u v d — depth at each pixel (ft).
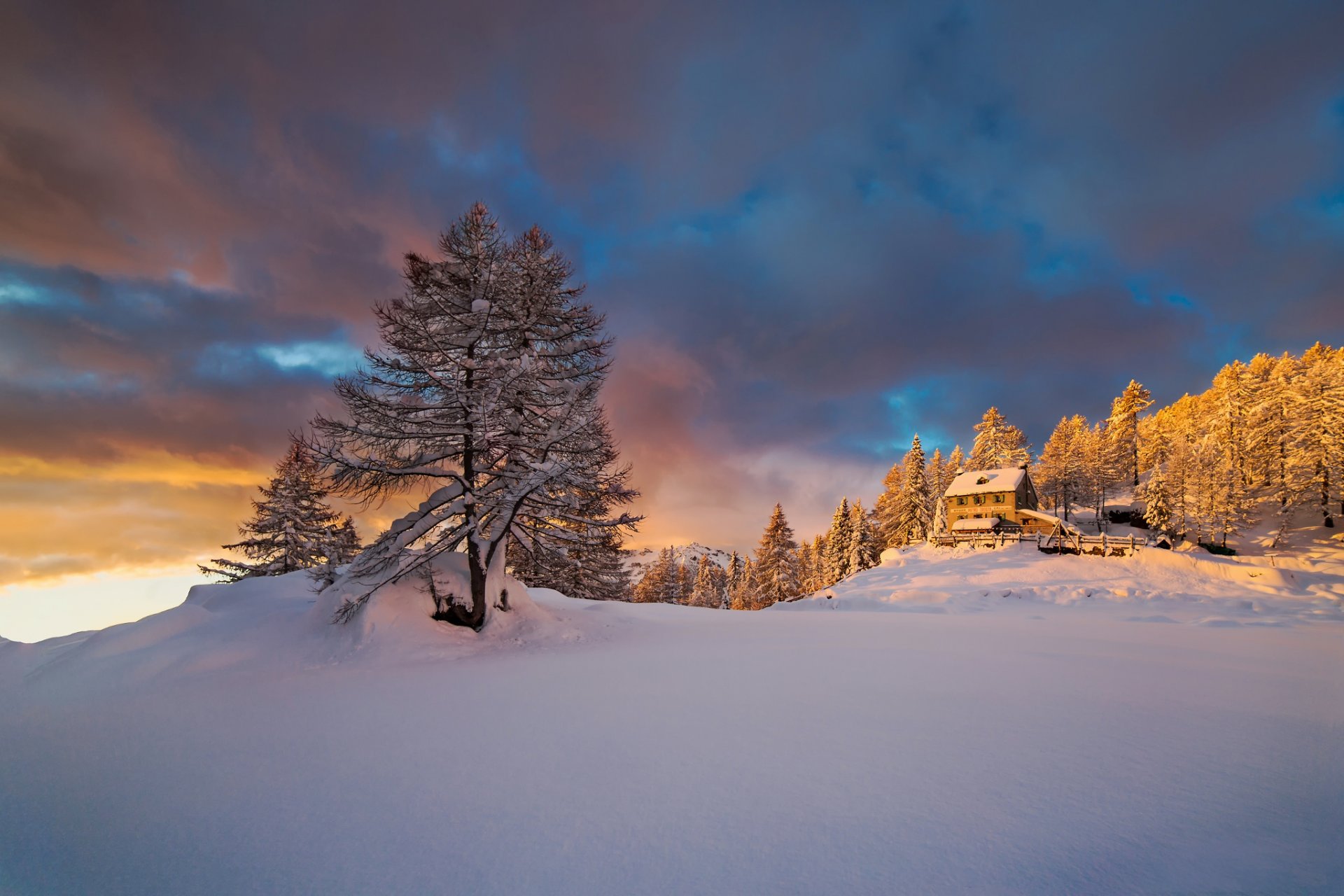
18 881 10.79
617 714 21.15
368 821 12.79
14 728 22.17
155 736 20.49
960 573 127.75
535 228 54.60
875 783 14.01
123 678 30.71
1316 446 173.37
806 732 18.35
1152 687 24.72
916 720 19.56
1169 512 178.81
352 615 40.75
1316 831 11.05
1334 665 30.78
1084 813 12.09
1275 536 168.55
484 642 42.39
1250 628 51.90
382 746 18.31
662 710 21.58
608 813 12.64
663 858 10.65
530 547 51.57
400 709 23.24
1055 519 159.43
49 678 30.45
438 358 48.26
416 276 49.70
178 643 36.14
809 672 28.73
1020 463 214.90
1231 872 9.56
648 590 224.33
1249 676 27.50
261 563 100.78
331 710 23.63
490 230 52.39
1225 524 170.09
